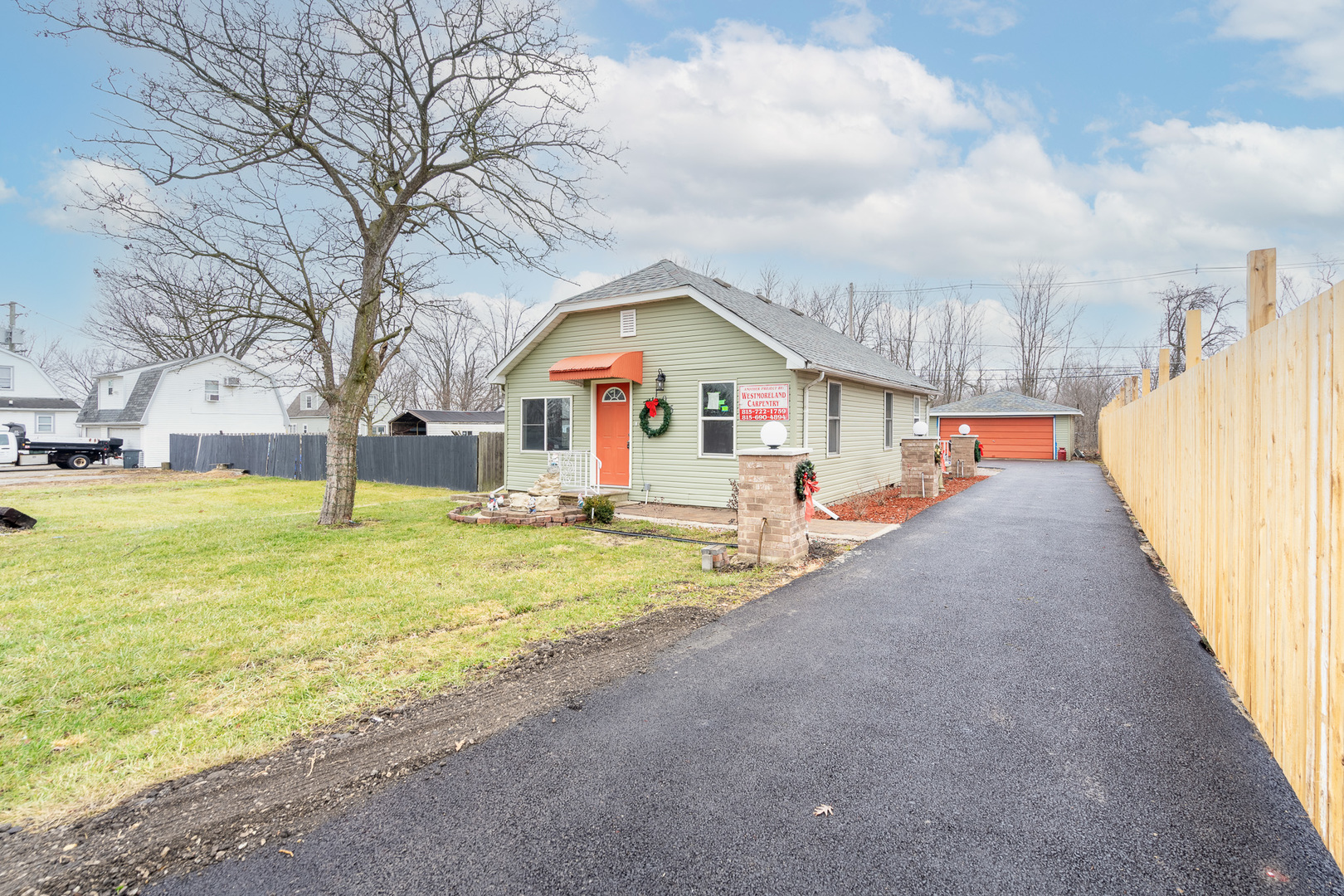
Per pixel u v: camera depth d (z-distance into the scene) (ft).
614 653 14.29
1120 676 12.77
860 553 25.54
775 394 36.27
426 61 32.12
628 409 42.24
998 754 9.68
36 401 116.98
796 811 8.21
